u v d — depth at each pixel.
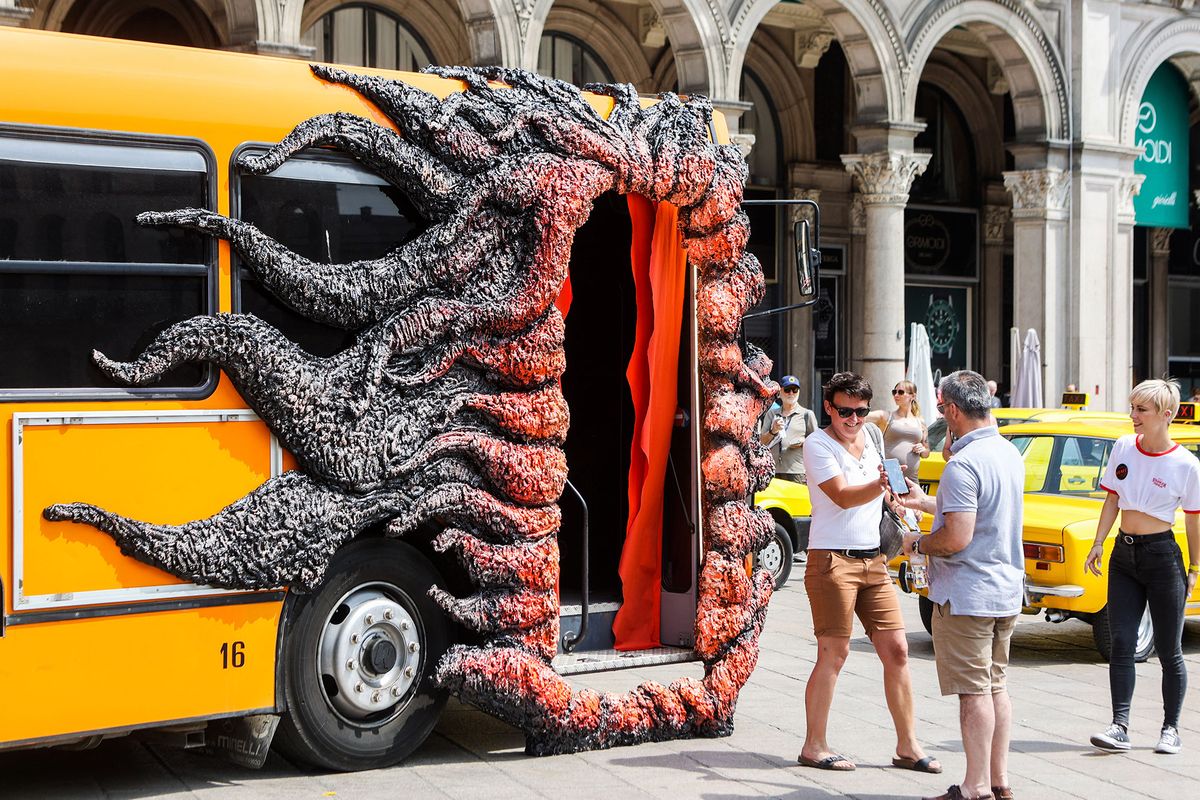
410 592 7.80
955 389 7.34
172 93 7.06
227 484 7.13
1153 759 8.69
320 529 7.27
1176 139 30.72
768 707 9.66
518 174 7.92
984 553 7.17
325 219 7.51
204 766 7.80
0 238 6.57
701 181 8.83
